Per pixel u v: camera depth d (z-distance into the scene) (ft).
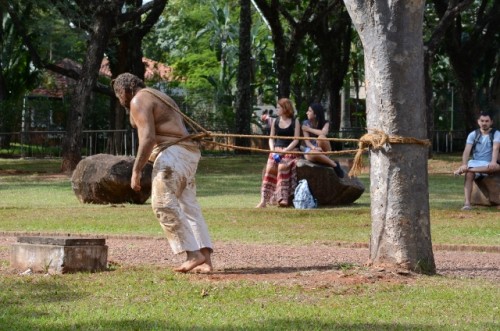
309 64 165.58
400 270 28.91
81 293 25.20
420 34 28.99
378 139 28.91
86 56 95.76
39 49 128.26
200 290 25.68
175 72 203.00
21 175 92.27
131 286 26.27
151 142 28.53
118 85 29.25
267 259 34.14
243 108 131.03
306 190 56.59
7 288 25.89
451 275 30.09
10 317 21.90
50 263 28.76
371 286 26.61
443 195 68.85
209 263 29.86
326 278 28.02
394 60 28.76
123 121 118.62
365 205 59.77
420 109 29.12
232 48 174.91
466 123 132.16
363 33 29.25
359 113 176.35
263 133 155.63
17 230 44.91
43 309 22.95
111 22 95.91
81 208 55.72
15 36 140.97
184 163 28.86
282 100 57.57
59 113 133.18
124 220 49.24
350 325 21.31
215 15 180.75
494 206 56.13
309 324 21.33
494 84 132.87
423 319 22.22
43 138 130.52
